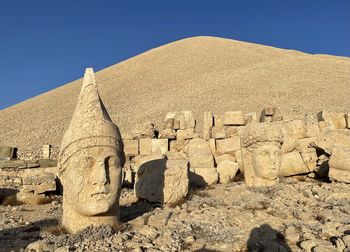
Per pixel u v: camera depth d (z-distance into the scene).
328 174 12.12
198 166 14.58
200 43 77.38
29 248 6.95
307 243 6.77
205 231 7.79
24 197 12.89
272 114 17.08
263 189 10.90
